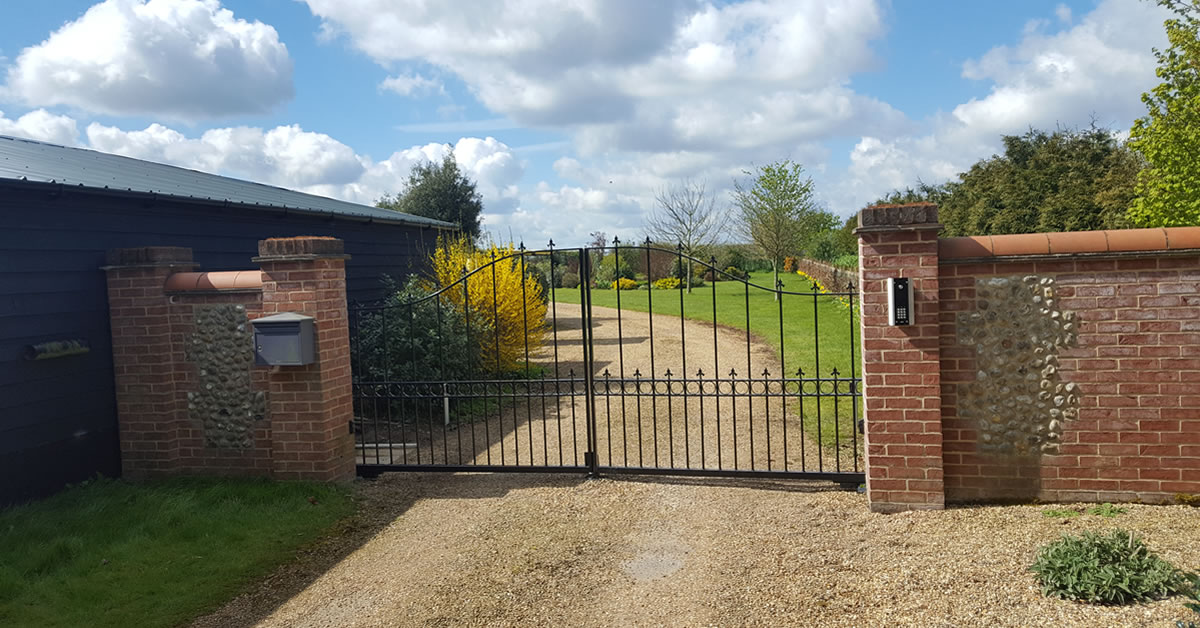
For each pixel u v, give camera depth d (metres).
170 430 6.55
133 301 6.50
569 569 4.58
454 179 34.34
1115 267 4.78
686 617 3.83
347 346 6.69
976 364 5.01
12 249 5.72
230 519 5.48
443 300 10.23
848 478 5.68
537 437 8.36
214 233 8.31
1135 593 3.31
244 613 4.16
